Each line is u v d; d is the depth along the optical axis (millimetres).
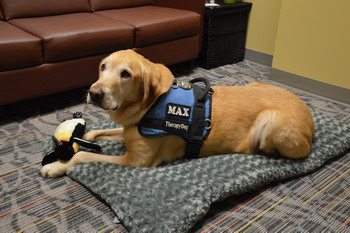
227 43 3326
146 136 1544
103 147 1786
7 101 2070
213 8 3043
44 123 2117
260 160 1687
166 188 1450
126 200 1395
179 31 2801
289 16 2787
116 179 1502
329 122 2068
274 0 3188
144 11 2904
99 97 1405
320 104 2615
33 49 2059
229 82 2930
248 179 1543
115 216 1408
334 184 1685
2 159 1754
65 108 2322
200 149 1662
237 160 1663
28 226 1348
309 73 2795
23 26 2279
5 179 1604
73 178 1590
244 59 3582
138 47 2598
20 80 2074
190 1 2949
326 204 1548
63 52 2184
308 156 1778
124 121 1557
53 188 1553
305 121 1696
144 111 1540
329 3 2520
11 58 1986
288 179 1706
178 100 1579
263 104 1702
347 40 2496
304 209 1512
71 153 1647
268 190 1624
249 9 3389
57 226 1354
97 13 2811
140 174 1536
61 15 2635
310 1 2621
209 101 1640
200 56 3242
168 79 1601
